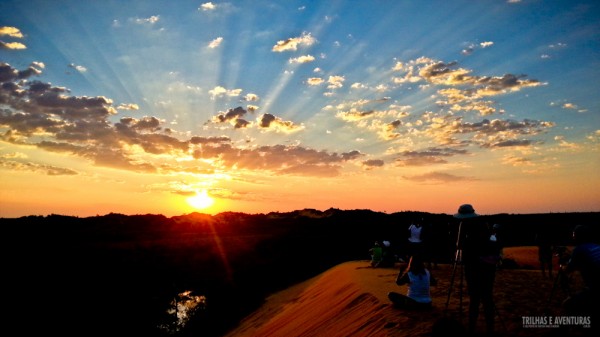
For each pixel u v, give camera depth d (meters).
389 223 51.22
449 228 17.33
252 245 60.44
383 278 14.48
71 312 29.00
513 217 39.91
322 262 39.72
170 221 106.31
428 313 7.82
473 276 6.20
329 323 11.07
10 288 37.28
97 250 62.56
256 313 23.94
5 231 80.19
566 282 7.06
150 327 24.67
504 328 6.18
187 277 41.34
